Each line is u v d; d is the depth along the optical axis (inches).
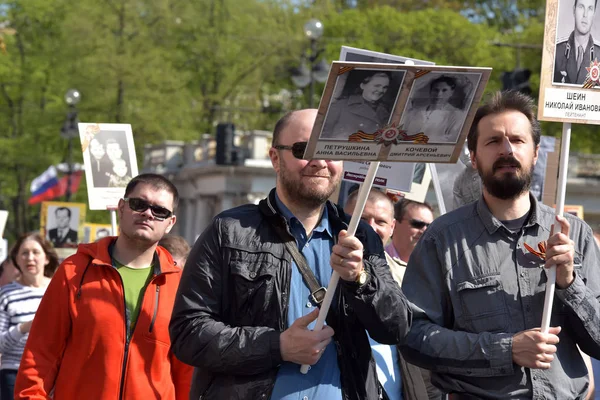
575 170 2053.4
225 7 2129.7
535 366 190.9
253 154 2111.2
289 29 2100.1
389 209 282.0
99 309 239.5
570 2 203.0
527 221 204.2
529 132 202.2
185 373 249.4
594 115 203.8
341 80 170.1
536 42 1903.3
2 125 2092.8
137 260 249.1
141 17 2089.1
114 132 331.6
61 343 240.4
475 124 206.2
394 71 171.0
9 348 339.3
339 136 173.9
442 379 205.3
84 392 237.1
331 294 178.9
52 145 2055.9
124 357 239.5
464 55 1968.5
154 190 248.5
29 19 2103.8
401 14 2030.0
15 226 2304.4
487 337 195.3
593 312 195.3
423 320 203.5
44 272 360.5
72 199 1971.0
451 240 205.0
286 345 179.0
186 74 2026.3
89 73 1916.8
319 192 189.9
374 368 192.7
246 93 2156.7
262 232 189.9
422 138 176.6
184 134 2010.3
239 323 185.9
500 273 201.0
